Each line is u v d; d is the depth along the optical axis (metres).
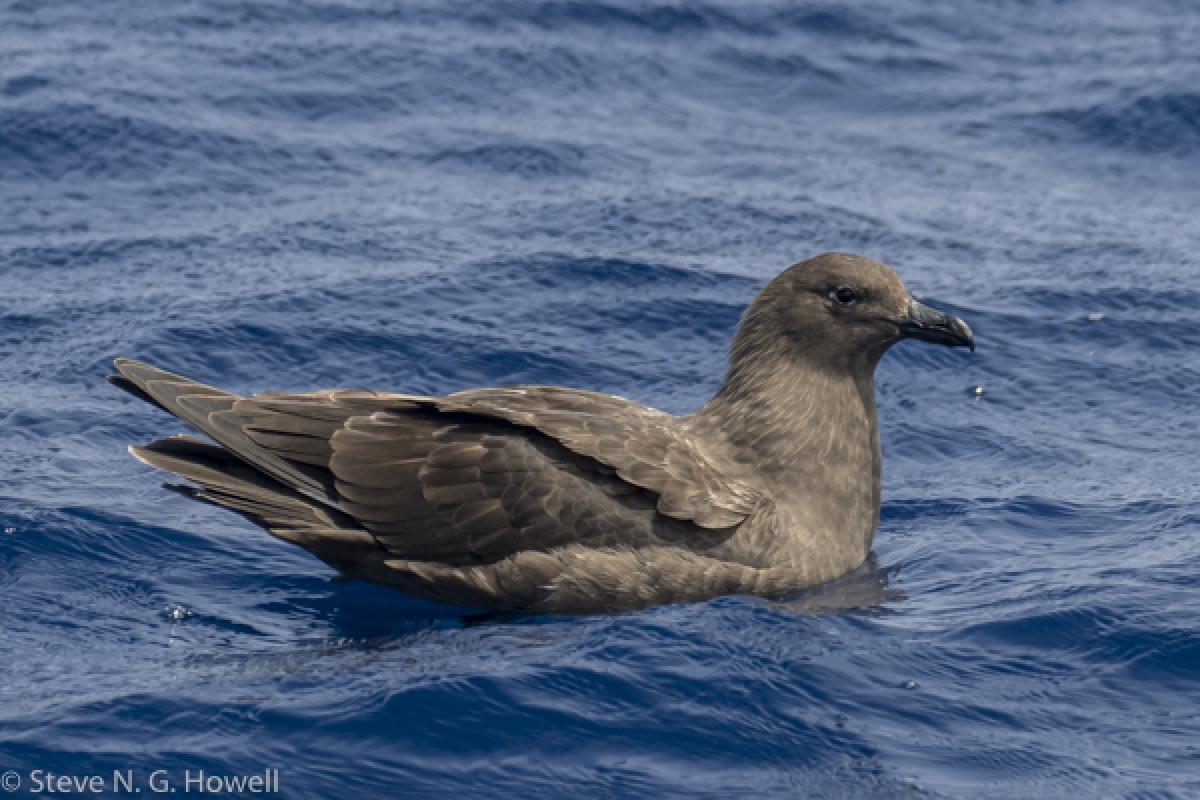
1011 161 24.53
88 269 19.53
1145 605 13.09
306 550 13.72
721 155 24.25
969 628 12.87
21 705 11.37
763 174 23.62
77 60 25.05
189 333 17.88
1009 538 14.78
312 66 25.80
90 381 16.97
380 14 28.02
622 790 10.70
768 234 21.45
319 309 18.59
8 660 12.11
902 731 11.43
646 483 13.08
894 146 24.97
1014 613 13.09
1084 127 25.47
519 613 13.40
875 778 10.90
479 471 13.13
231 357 17.56
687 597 13.25
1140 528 14.81
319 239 20.58
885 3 30.05
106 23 26.84
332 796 10.50
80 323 18.17
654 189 22.73
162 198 21.62
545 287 19.50
